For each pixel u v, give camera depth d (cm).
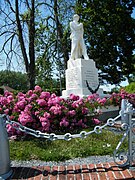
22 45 1905
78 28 1185
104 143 551
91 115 763
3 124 376
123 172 383
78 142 561
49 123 654
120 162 424
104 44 2280
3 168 370
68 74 1172
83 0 2241
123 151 416
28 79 1891
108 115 941
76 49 1188
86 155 481
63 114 683
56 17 2097
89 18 2259
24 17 1962
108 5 2258
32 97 693
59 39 2162
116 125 706
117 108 984
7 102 705
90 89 1088
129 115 393
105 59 2325
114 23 2255
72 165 427
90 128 695
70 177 371
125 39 2336
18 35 1912
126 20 2284
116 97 976
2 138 371
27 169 412
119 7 2255
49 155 470
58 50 2200
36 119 664
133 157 415
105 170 395
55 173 390
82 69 1102
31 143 568
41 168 415
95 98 809
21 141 594
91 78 1126
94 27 2269
